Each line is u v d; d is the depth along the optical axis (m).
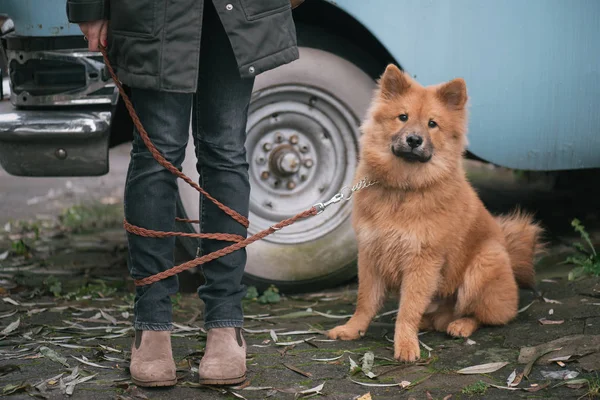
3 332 2.97
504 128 3.64
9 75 3.31
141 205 2.33
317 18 3.70
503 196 6.07
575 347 2.67
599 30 3.59
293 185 3.79
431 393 2.40
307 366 2.66
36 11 3.18
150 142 2.29
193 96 2.46
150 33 2.16
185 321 3.25
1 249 4.90
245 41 2.21
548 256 4.24
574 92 3.64
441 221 2.92
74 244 5.09
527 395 2.35
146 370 2.35
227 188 2.42
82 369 2.54
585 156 3.72
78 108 3.32
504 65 3.58
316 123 3.77
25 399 2.27
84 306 3.50
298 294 3.83
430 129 2.93
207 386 2.40
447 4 3.48
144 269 2.38
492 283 3.06
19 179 8.03
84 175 3.35
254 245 3.67
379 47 3.74
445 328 3.18
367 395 2.33
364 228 3.01
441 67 3.53
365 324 3.06
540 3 3.54
